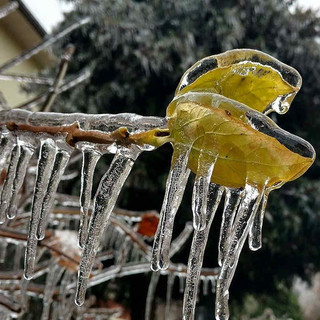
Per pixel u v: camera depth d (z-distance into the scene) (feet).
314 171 7.68
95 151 1.14
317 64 7.68
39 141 1.19
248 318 9.00
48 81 3.20
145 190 7.10
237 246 1.01
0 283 2.60
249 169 0.99
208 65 1.03
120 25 7.37
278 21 7.88
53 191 1.16
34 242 1.17
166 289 7.09
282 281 7.71
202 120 0.99
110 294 7.02
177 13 7.86
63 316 2.64
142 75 7.51
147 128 1.05
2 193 1.23
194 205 0.99
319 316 12.73
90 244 1.08
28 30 8.34
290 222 6.89
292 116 7.76
